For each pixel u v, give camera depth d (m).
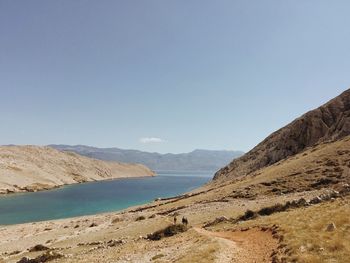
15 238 83.62
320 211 39.88
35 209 165.75
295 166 101.12
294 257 26.44
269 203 67.81
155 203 135.00
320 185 81.31
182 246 41.78
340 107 157.25
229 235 44.19
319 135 149.88
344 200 43.00
